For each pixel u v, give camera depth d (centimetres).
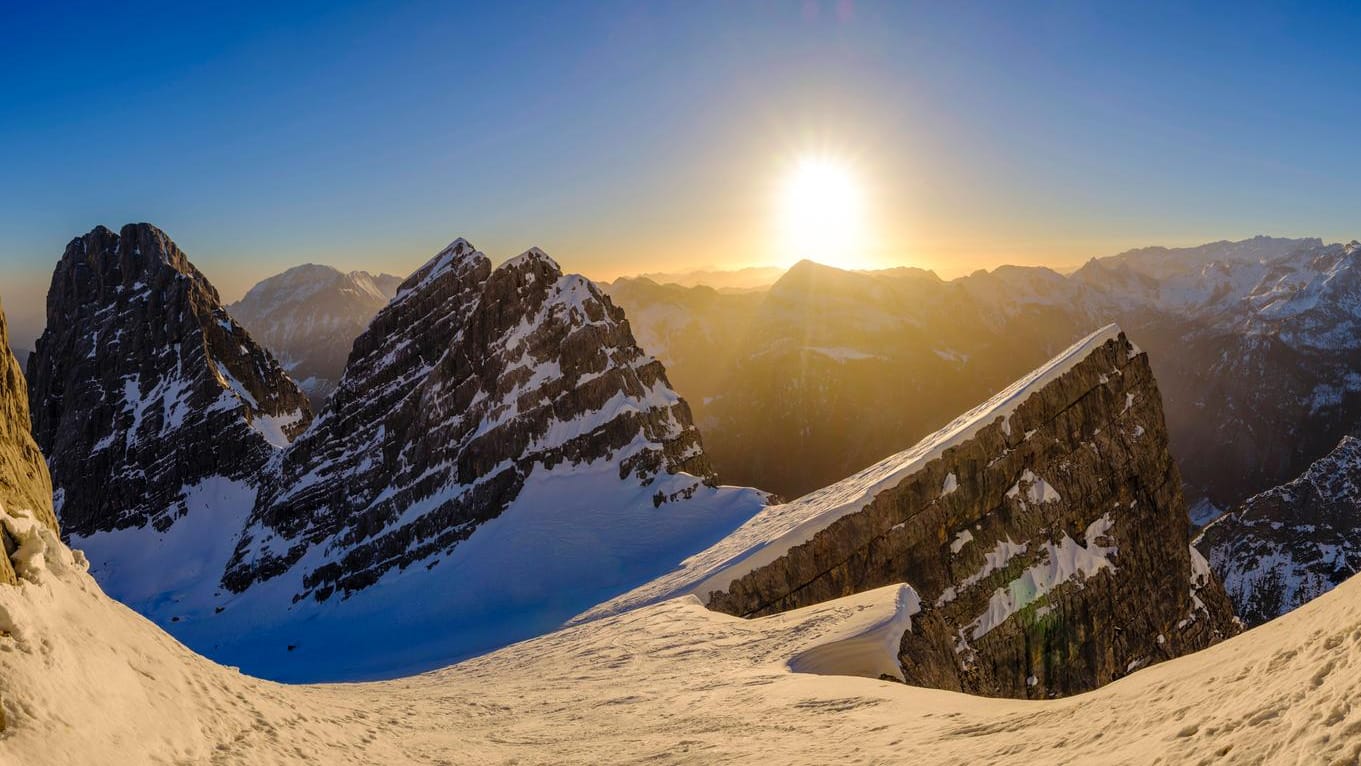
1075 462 10938
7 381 1961
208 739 1623
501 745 2419
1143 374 12144
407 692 3853
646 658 4303
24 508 1781
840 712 2481
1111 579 10512
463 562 13212
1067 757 1419
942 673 4281
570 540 12562
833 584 8344
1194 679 1504
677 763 2050
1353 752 884
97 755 1317
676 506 12950
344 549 15812
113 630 1720
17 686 1296
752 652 4044
